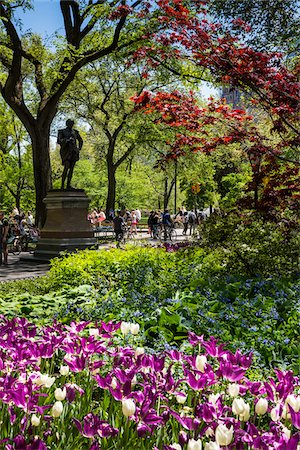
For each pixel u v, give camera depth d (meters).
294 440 2.25
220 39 8.98
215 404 2.75
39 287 10.12
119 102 38.00
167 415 2.86
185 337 5.95
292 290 8.50
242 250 10.19
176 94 10.23
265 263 9.84
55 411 2.68
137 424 2.75
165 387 3.06
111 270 10.41
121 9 10.62
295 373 5.06
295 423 2.42
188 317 6.52
